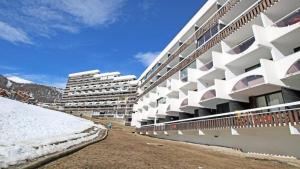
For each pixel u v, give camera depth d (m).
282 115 12.40
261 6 16.58
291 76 13.72
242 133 16.11
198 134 23.44
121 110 92.50
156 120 38.81
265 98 17.42
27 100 63.16
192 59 27.84
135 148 12.74
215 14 24.12
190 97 24.25
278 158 12.45
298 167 9.74
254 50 16.27
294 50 15.67
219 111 22.33
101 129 30.39
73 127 22.94
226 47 21.11
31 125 16.86
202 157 11.52
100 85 110.75
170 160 9.15
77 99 114.38
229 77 19.47
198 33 28.03
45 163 6.08
